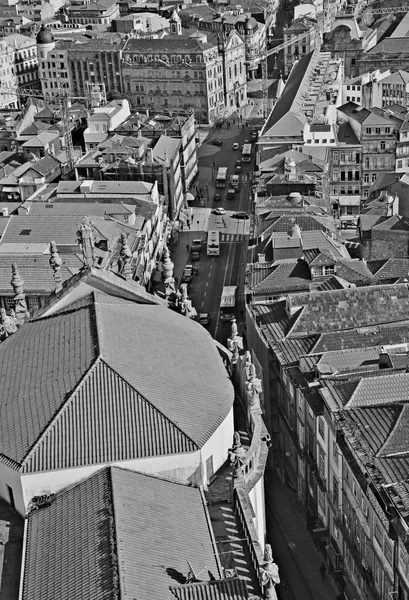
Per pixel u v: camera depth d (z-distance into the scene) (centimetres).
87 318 9794
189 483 8581
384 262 17038
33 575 7381
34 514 8156
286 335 14612
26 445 8419
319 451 12431
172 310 11250
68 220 19050
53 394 8812
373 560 10512
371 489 10294
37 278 16288
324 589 11831
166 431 8550
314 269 16400
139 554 7275
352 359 13312
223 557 7981
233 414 9956
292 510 13612
